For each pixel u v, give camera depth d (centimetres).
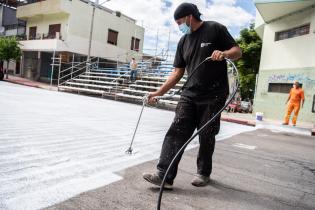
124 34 2783
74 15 2342
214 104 269
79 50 2388
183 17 270
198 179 288
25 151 341
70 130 510
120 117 804
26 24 2748
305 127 1105
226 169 369
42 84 2322
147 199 240
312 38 1308
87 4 2425
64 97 1350
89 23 2459
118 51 2719
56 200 219
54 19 2452
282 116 1455
